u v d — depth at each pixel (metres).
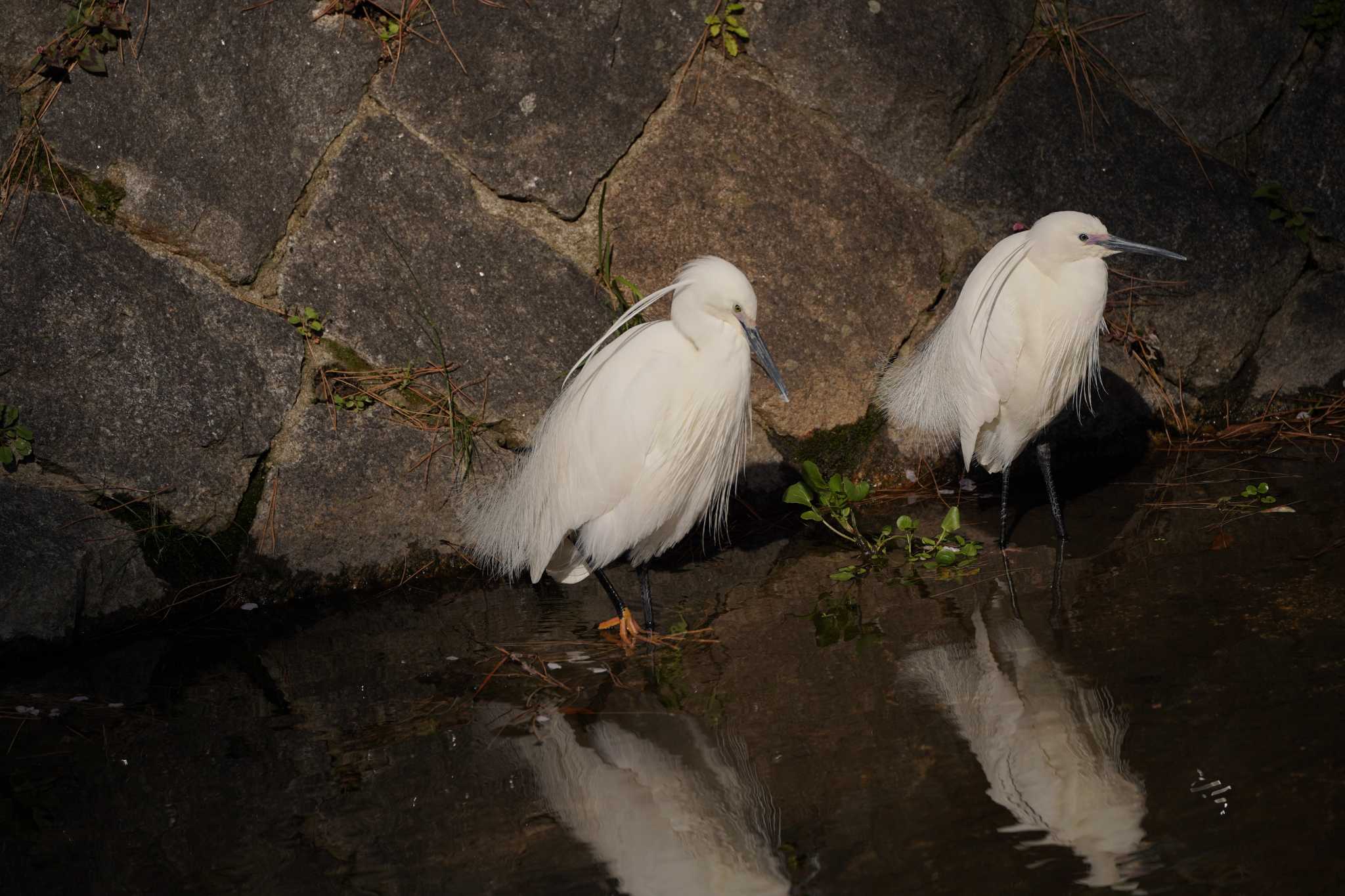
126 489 6.05
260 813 4.11
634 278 7.29
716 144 7.50
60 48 6.00
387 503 6.58
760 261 7.47
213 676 5.39
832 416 7.58
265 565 6.36
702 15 7.50
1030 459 7.80
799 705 4.71
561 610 6.10
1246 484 7.02
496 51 6.96
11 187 5.90
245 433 6.32
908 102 7.86
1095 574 5.85
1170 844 3.59
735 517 7.37
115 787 4.33
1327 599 5.18
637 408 5.50
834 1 7.71
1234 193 8.41
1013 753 4.19
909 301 7.77
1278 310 8.48
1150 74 8.46
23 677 5.46
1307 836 3.57
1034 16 8.30
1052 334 6.23
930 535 6.75
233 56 6.37
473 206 6.93
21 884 3.70
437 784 4.29
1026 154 8.08
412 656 5.54
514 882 3.66
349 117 6.68
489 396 6.86
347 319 6.63
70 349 5.96
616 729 4.66
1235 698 4.39
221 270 6.39
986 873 3.52
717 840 3.81
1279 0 8.66
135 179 6.19
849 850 3.69
